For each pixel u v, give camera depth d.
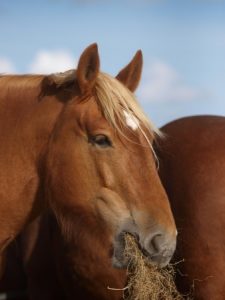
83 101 8.66
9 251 11.23
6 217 8.99
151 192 8.47
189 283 9.13
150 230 8.39
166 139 9.73
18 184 8.95
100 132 8.46
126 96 8.56
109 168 8.51
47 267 10.73
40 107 8.95
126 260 8.67
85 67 8.58
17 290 11.40
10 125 8.98
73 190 8.70
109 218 8.56
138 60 9.23
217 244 8.95
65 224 8.98
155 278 8.96
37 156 8.91
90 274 9.68
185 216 9.14
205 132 9.55
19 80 9.20
